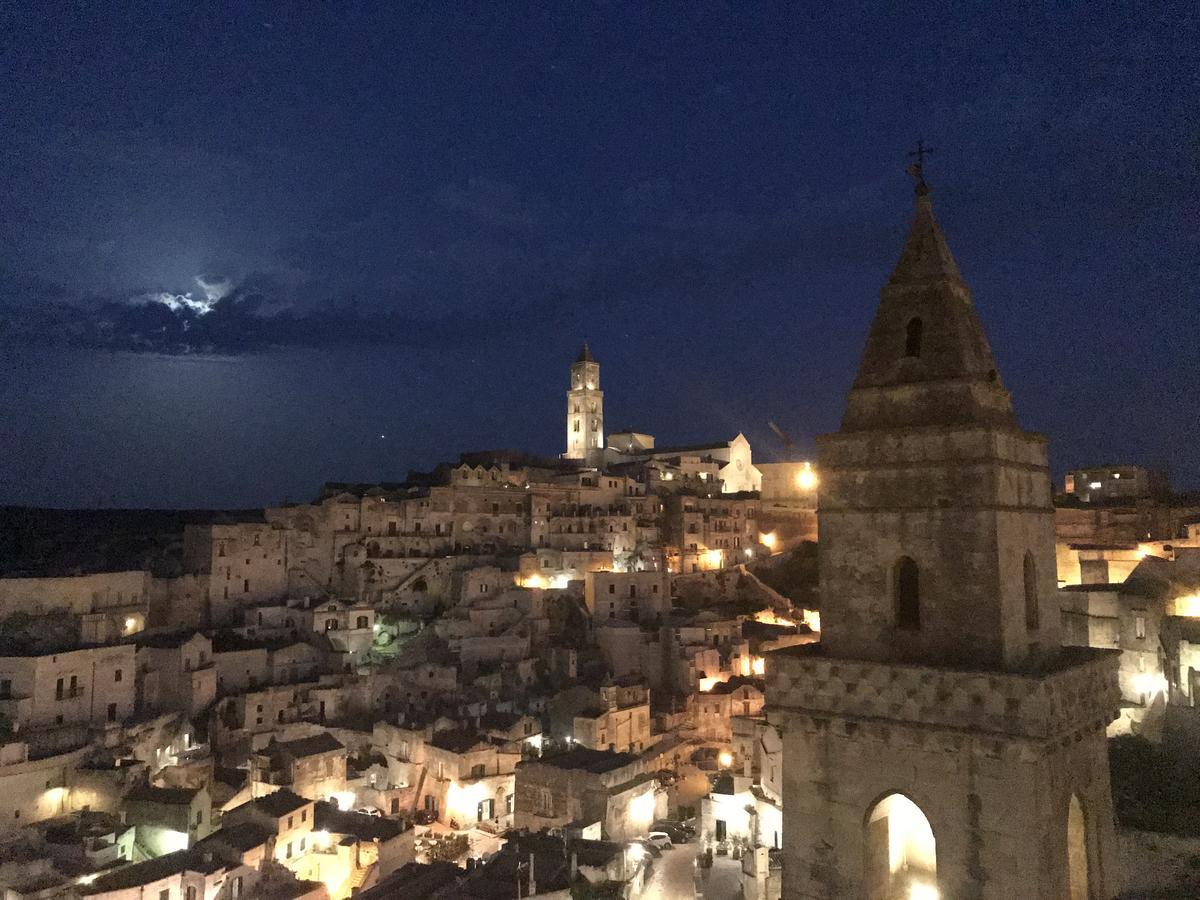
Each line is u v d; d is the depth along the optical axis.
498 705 108.06
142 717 92.25
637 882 70.81
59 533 156.25
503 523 161.75
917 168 25.45
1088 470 144.50
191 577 123.00
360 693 110.25
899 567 22.77
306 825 74.38
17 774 74.38
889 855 23.50
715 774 96.31
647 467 194.38
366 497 146.38
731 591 159.12
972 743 20.12
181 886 61.16
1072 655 23.66
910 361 23.45
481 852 81.62
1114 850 23.17
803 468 184.75
